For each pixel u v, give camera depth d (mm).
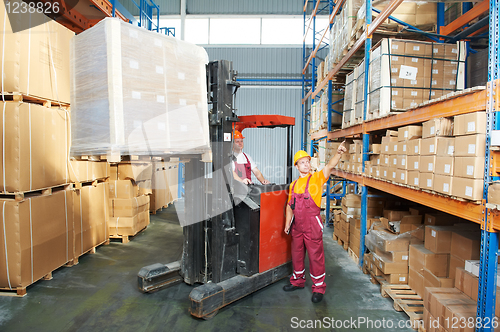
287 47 11977
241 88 12086
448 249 2881
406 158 2861
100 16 4758
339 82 6418
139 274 3387
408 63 3494
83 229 4391
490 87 1868
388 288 3281
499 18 1838
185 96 2564
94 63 2273
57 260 3787
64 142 3861
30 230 3281
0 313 2930
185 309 3072
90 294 3365
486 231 1930
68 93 3883
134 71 2211
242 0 12086
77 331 2668
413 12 4379
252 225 3248
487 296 1938
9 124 3066
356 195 5137
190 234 3398
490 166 1890
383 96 3504
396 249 3402
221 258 3117
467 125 2037
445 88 3537
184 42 2598
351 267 4312
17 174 3094
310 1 11992
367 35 3975
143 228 6098
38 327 2713
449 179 2209
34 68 3252
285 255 3740
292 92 11969
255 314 3002
